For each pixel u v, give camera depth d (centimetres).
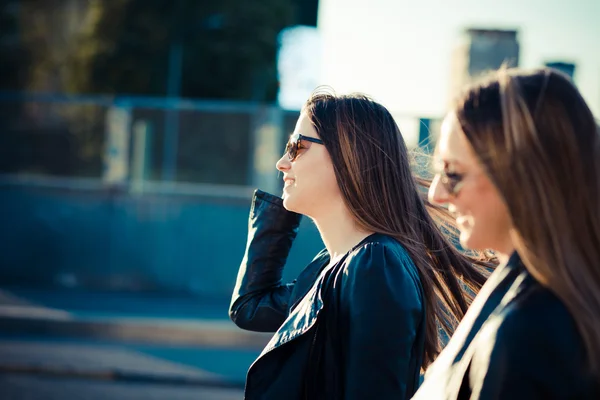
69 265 1046
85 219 1045
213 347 767
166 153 1036
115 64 2245
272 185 1021
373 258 157
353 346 151
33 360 664
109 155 1045
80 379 625
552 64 745
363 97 177
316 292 164
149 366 667
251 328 196
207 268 1036
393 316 150
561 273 99
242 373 656
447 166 113
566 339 98
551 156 102
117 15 2258
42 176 1052
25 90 2348
